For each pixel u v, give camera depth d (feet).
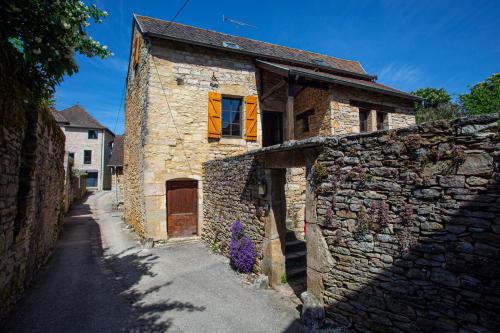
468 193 8.05
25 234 14.62
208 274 18.40
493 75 46.73
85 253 23.68
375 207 10.36
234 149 29.89
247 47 34.30
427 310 8.85
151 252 23.50
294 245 19.97
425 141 9.01
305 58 38.78
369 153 10.66
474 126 7.99
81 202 61.72
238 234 19.45
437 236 8.67
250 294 15.37
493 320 7.50
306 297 12.70
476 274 7.83
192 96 28.30
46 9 10.97
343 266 11.49
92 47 13.09
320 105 28.81
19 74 12.70
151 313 13.34
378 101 30.66
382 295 10.05
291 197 23.59
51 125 20.85
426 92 62.49
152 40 26.91
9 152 11.76
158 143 26.63
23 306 13.67
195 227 28.35
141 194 27.78
